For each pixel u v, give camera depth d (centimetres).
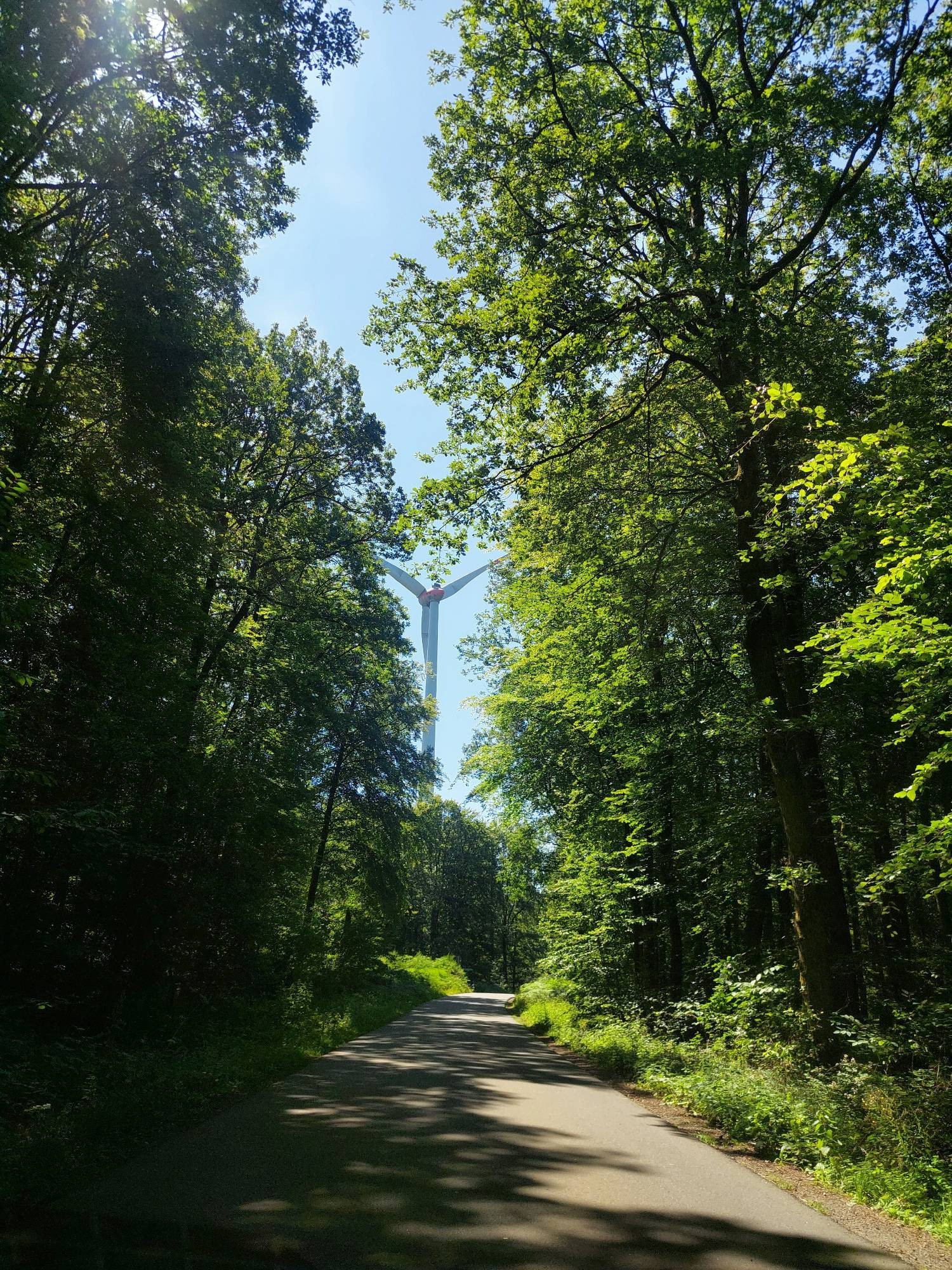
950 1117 682
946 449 836
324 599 2178
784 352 1109
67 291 1217
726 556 1453
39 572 1083
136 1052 1009
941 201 1231
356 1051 1405
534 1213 498
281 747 1872
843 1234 485
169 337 1259
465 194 1294
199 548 1432
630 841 1869
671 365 1389
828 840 1155
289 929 2059
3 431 1138
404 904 3136
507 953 8200
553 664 2034
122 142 1205
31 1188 510
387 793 3014
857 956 1123
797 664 1245
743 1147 743
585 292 1227
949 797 1123
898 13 1160
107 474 1278
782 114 1078
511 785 2522
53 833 1148
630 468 1451
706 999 1588
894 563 830
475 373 1343
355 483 2133
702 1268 416
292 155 1316
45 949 1198
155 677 1268
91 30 1068
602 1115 868
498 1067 1264
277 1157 616
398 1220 472
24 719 1141
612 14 1231
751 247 1252
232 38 1185
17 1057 883
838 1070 896
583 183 1180
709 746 1527
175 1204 490
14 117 918
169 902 1401
